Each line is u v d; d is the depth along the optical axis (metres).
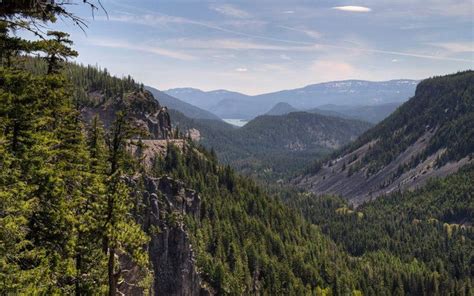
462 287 163.50
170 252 82.81
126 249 33.16
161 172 119.44
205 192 142.75
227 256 118.25
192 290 86.94
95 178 32.88
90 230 31.50
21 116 30.95
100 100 175.88
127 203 35.31
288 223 176.88
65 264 30.28
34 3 17.34
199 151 185.00
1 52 25.09
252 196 171.00
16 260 26.72
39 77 32.56
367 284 160.88
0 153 27.09
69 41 32.97
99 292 33.34
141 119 166.00
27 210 26.45
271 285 123.88
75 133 37.84
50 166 33.31
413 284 167.25
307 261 152.38
